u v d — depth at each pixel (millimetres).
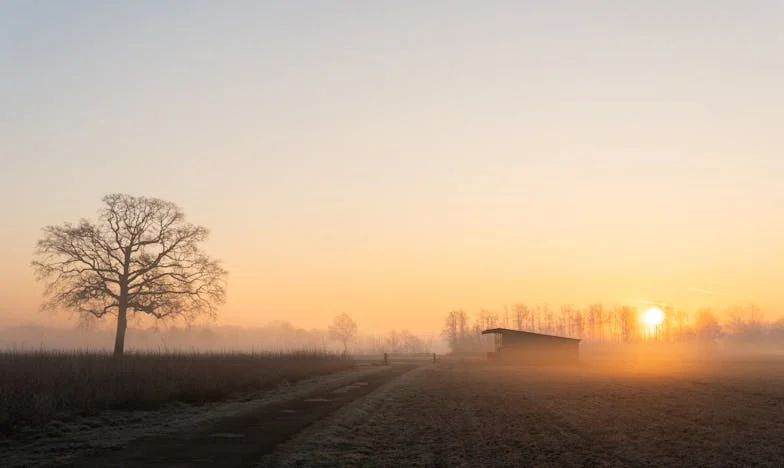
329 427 21359
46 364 39312
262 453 16688
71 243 64062
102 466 14922
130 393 27484
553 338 83688
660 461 16016
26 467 14828
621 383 44188
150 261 66750
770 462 15891
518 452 17266
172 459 15836
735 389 38188
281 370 49094
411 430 21609
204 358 55938
